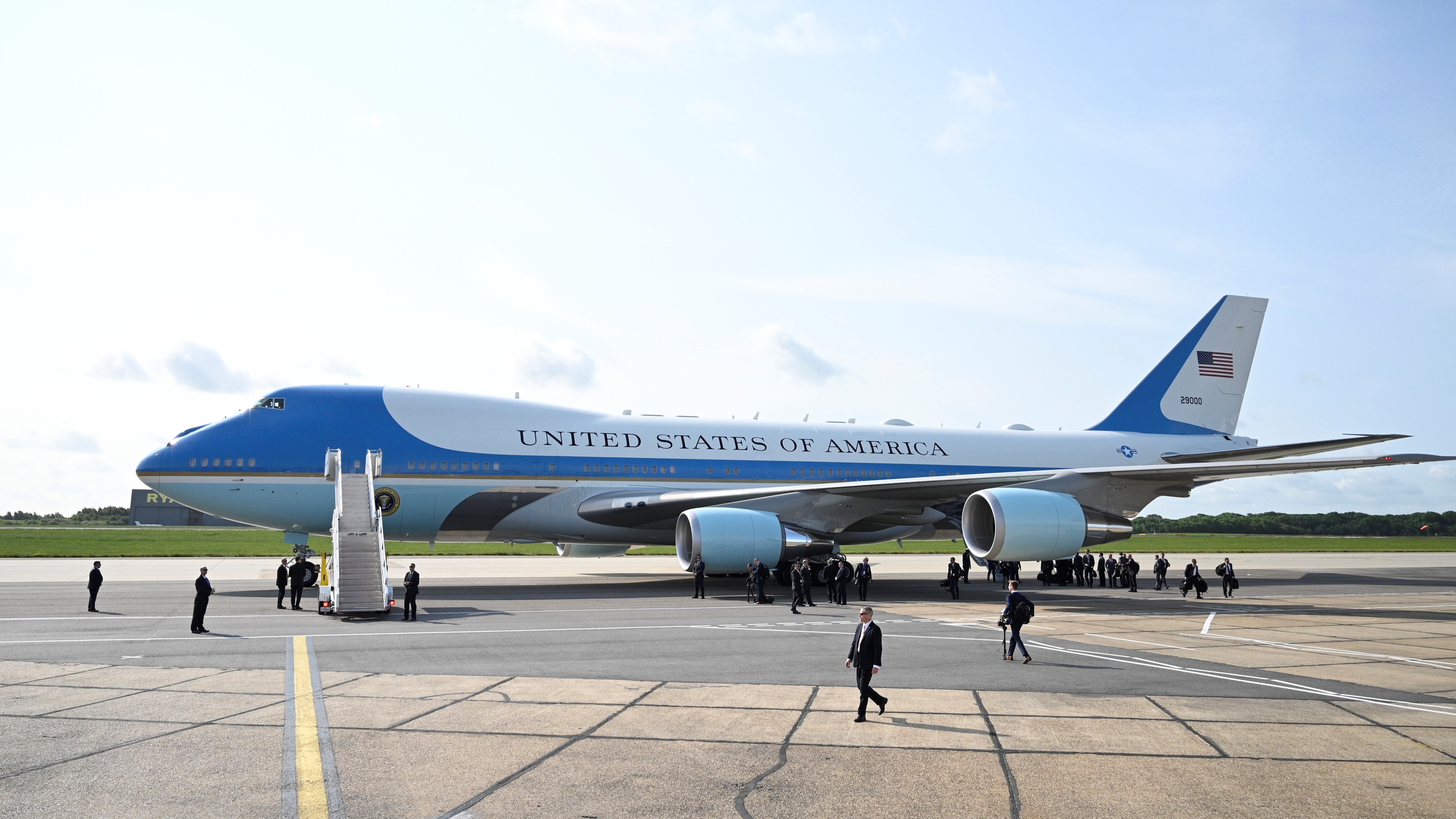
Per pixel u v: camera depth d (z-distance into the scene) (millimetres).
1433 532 118500
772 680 12742
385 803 7387
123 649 15289
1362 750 9227
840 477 31562
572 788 7816
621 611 21891
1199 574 28359
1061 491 25828
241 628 18234
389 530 27562
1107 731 9922
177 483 25781
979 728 10000
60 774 8078
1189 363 37188
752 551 25203
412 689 11875
